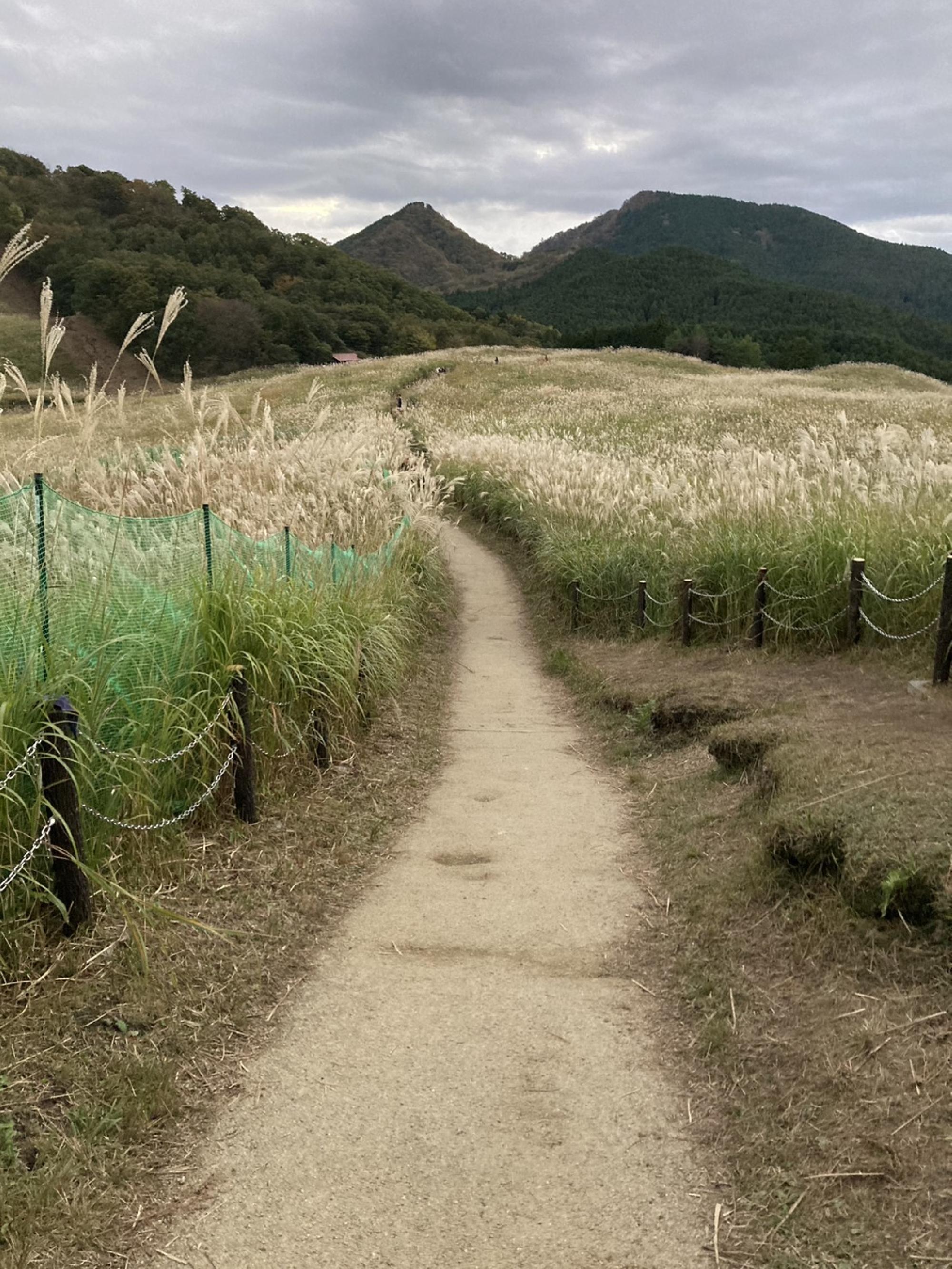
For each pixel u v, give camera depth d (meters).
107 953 3.68
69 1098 2.97
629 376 56.97
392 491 13.19
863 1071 2.89
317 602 6.92
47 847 3.73
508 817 5.88
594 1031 3.51
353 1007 3.71
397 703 8.20
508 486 21.44
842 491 9.89
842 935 3.53
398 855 5.30
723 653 8.89
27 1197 2.58
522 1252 2.50
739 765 5.64
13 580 4.17
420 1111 3.07
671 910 4.40
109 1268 2.46
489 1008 3.68
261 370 74.88
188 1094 3.15
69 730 3.67
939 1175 2.47
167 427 15.92
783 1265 2.38
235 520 7.75
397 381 51.44
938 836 3.67
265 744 5.77
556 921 4.41
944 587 6.08
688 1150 2.87
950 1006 3.01
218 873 4.61
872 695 6.25
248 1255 2.50
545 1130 2.97
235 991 3.74
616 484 15.84
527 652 11.54
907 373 65.06
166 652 5.00
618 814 5.83
